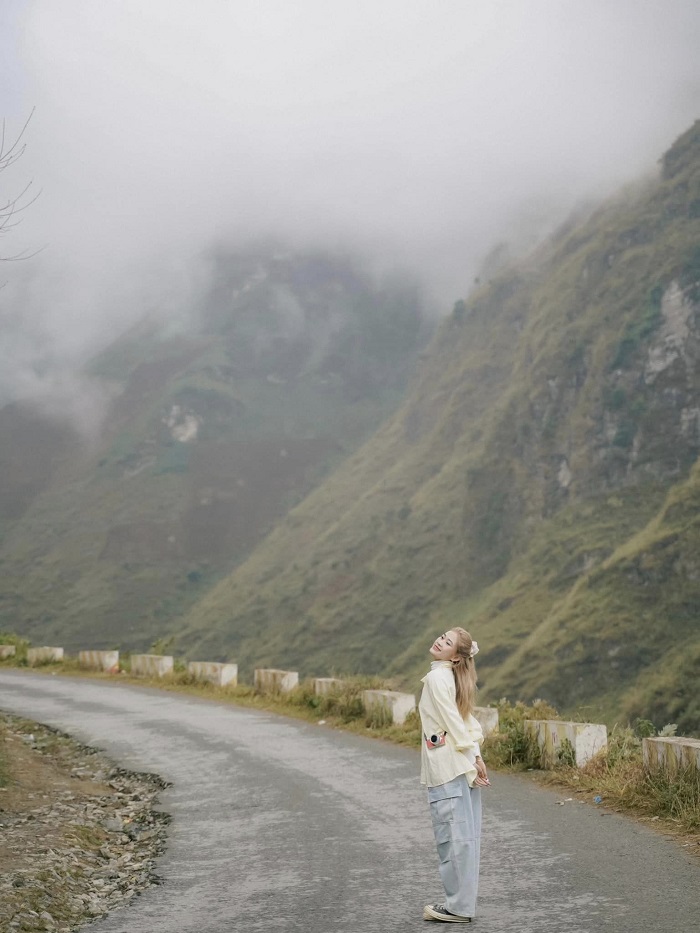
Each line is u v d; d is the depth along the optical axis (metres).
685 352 177.25
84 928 6.05
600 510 170.62
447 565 197.88
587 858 6.95
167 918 6.14
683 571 126.56
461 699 5.82
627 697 116.69
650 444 175.12
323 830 8.55
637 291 192.88
